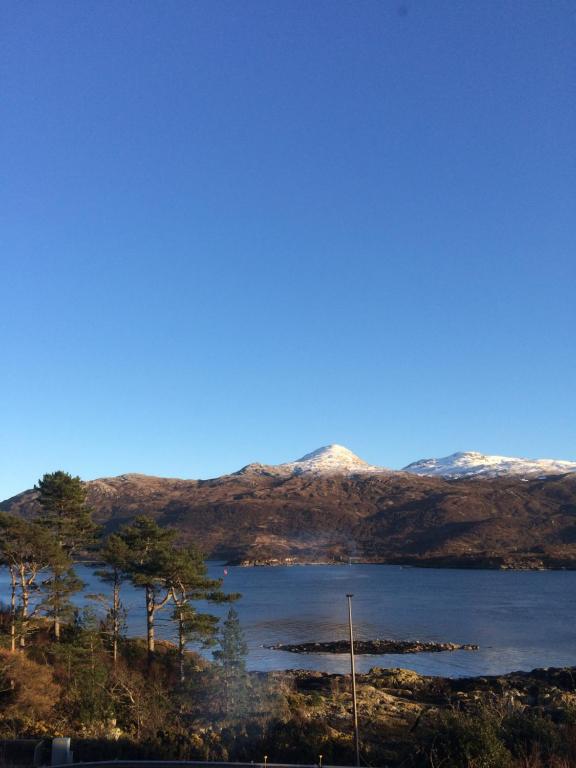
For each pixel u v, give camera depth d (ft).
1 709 131.85
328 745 98.84
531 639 359.87
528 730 69.46
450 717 73.56
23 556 206.80
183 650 218.79
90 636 188.65
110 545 221.05
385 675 241.14
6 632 198.18
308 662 296.71
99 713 131.13
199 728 134.82
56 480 236.63
